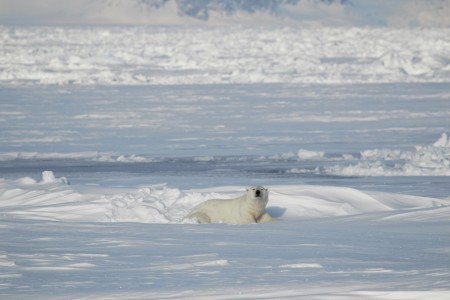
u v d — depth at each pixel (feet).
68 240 100.32
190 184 209.56
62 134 383.24
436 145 307.37
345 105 528.63
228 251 87.86
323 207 143.13
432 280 59.00
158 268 75.10
